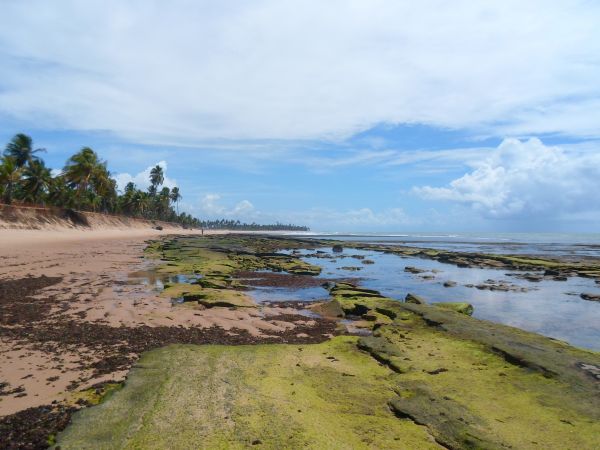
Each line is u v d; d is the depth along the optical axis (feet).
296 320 55.88
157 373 30.37
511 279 117.39
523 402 26.94
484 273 131.03
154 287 76.74
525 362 33.60
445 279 113.80
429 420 24.26
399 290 93.04
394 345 39.37
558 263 150.92
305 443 21.31
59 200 264.72
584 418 24.76
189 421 23.20
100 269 101.14
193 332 45.80
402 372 32.60
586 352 37.52
